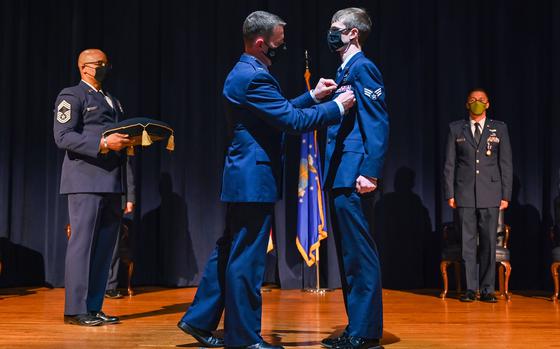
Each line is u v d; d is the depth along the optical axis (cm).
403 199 570
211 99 584
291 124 263
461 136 501
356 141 281
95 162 368
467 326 363
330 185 287
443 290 552
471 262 488
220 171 579
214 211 579
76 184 366
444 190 504
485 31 581
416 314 413
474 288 485
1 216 577
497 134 497
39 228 587
